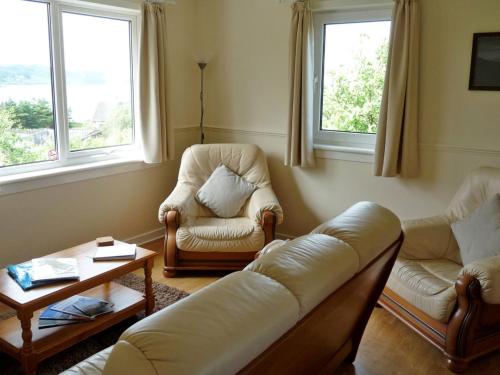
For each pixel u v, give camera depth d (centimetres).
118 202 404
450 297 246
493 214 276
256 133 440
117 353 95
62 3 347
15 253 332
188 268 356
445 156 350
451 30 333
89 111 383
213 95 462
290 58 386
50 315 255
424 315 266
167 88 407
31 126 342
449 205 325
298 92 387
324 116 410
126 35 403
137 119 416
